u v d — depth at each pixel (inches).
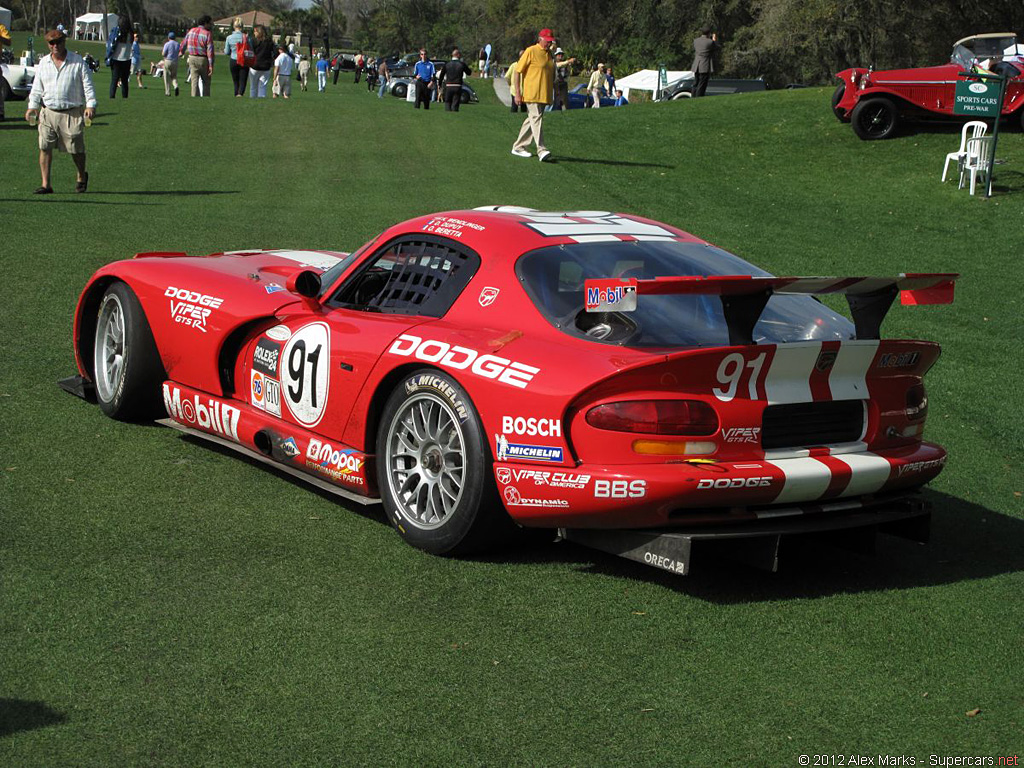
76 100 502.6
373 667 121.2
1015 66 762.8
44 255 368.8
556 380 142.9
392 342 164.1
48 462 185.0
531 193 589.3
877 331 158.7
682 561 139.0
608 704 115.6
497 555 158.7
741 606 144.9
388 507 163.0
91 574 141.4
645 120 874.8
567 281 157.9
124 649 122.0
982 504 202.2
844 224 566.6
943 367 315.0
